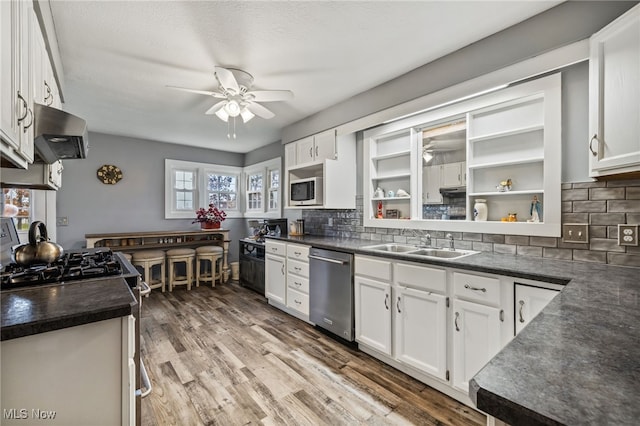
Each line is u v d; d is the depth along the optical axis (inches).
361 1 65.4
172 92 112.4
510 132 83.2
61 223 159.9
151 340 106.7
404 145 118.0
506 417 18.7
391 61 91.7
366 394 75.5
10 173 70.4
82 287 49.3
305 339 108.2
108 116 140.5
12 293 45.7
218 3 65.4
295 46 82.9
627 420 16.6
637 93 52.2
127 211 179.5
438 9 68.3
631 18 52.7
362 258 96.2
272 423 65.2
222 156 218.2
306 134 142.9
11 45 39.7
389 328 87.4
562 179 73.1
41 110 51.3
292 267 130.0
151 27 73.4
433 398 74.0
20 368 34.4
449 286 74.2
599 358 24.2
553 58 69.1
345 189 130.4
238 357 94.4
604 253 67.4
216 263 199.9
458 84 86.4
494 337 65.9
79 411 37.8
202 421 65.7
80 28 73.4
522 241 80.8
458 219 102.0
